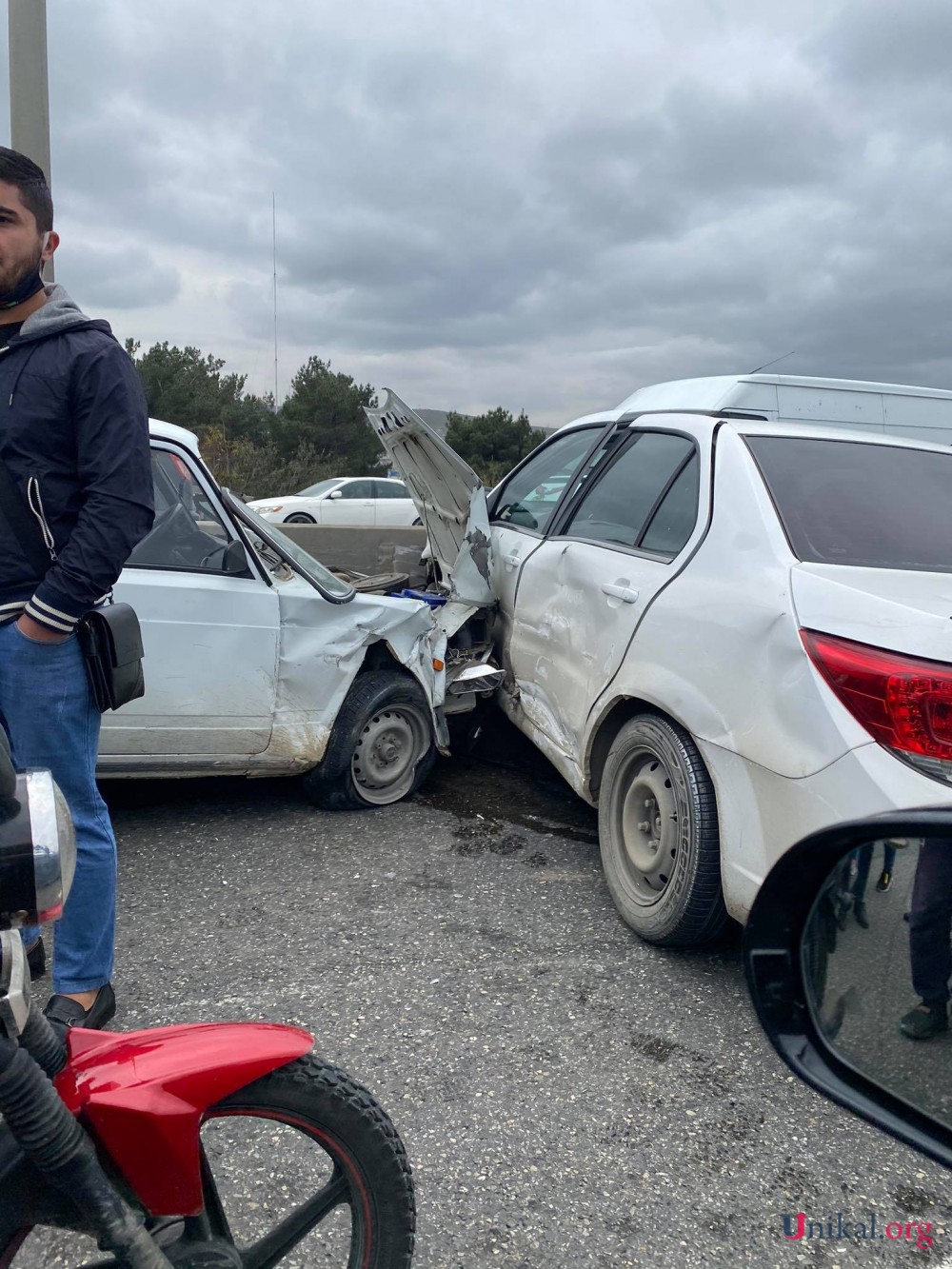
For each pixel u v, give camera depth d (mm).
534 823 4500
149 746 3939
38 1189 1393
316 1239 1991
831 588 2758
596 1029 2855
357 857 4012
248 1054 1536
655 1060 2729
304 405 36125
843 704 2529
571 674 4008
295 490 27281
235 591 3961
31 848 1223
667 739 3172
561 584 4242
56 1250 1971
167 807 4473
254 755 4129
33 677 2400
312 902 3596
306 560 4508
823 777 2537
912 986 1479
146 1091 1455
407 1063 2658
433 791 4863
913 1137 1369
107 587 2416
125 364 2424
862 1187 2287
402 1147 1669
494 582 5141
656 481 3914
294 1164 2205
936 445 4070
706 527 3377
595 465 4562
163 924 3385
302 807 4543
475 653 5031
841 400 6910
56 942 2611
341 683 4242
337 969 3127
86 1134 1387
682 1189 2254
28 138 5207
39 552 2408
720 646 2992
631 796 3441
